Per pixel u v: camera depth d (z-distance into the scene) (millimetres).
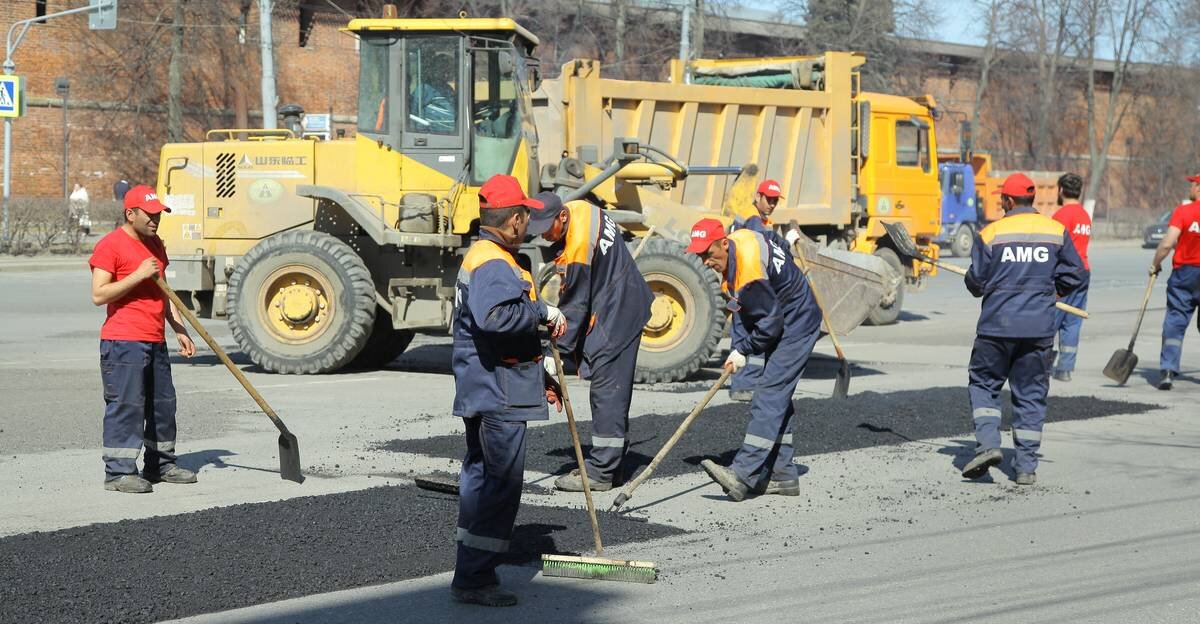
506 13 36656
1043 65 54625
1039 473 7527
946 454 8125
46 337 14805
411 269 12461
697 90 14469
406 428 8945
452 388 11188
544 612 4812
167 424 7070
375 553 5523
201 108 36438
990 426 7266
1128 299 22000
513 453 4922
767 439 6707
